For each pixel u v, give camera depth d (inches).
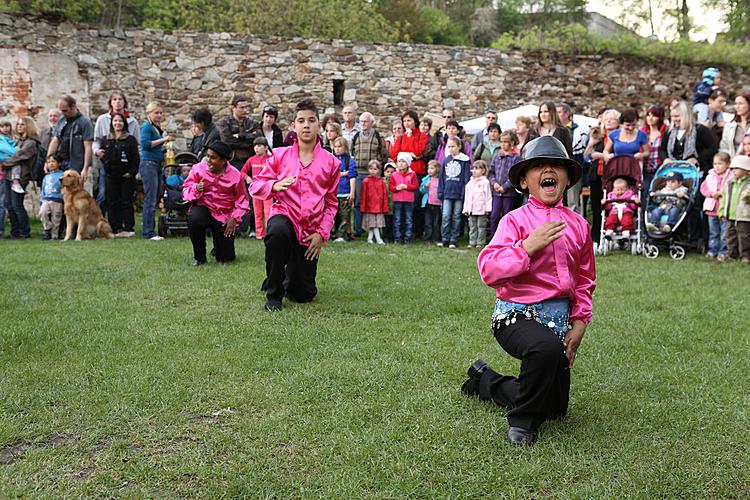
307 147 195.8
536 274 108.9
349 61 551.8
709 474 98.4
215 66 532.4
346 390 128.1
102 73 516.7
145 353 148.3
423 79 564.1
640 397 128.0
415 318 184.5
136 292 210.4
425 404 121.9
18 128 372.8
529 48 580.4
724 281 245.3
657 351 156.4
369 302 199.2
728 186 299.0
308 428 111.0
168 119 527.8
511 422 109.1
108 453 102.3
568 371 112.4
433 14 1368.1
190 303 198.1
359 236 392.2
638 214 331.6
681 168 323.6
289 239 189.3
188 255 286.4
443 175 353.4
